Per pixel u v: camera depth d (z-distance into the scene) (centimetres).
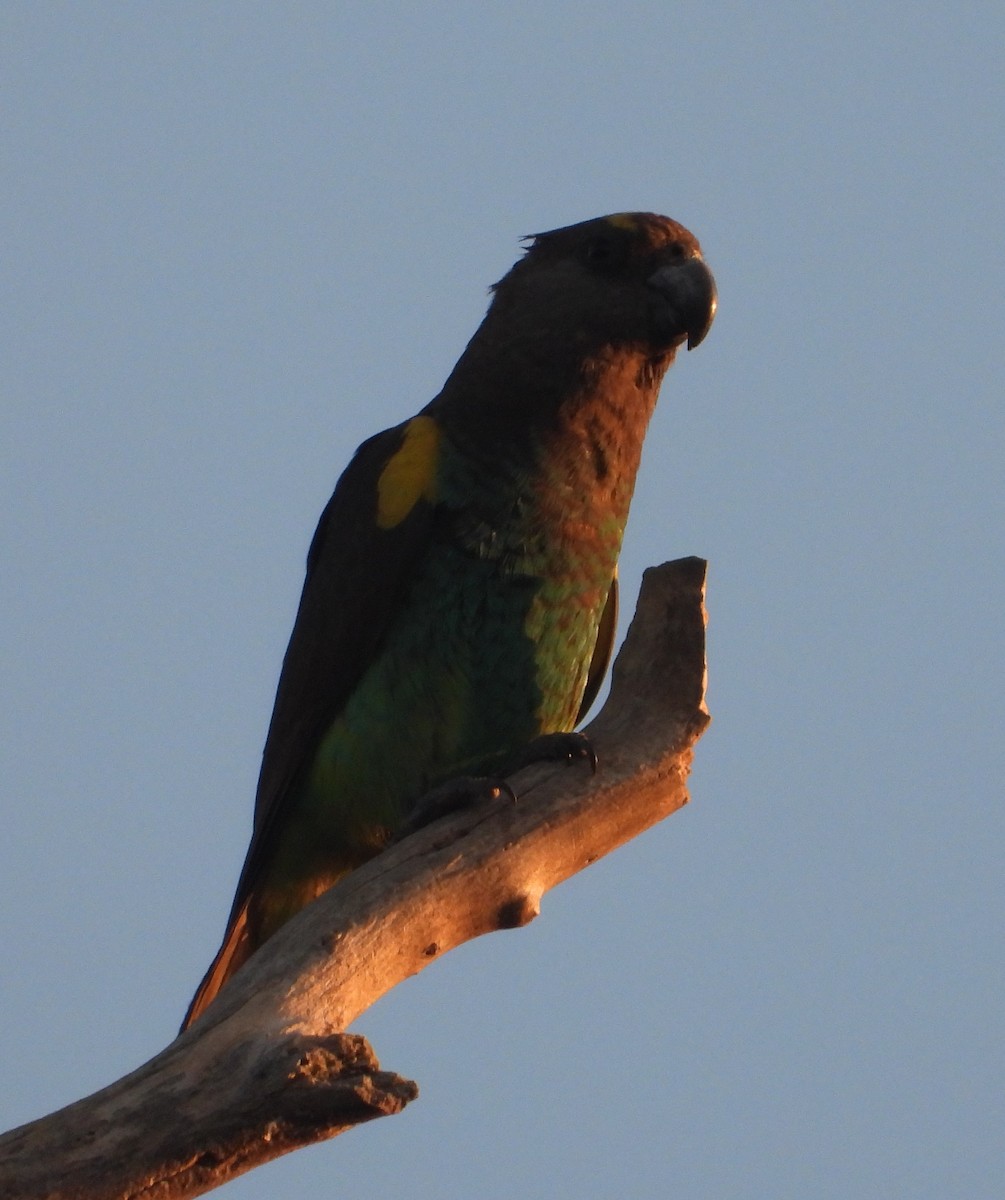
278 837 1189
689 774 963
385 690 1124
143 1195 677
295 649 1202
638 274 1183
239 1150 689
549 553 1117
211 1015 745
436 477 1120
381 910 830
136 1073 702
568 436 1130
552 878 920
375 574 1120
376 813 1141
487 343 1184
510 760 1145
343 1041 699
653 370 1202
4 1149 666
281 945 801
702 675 965
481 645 1109
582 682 1174
